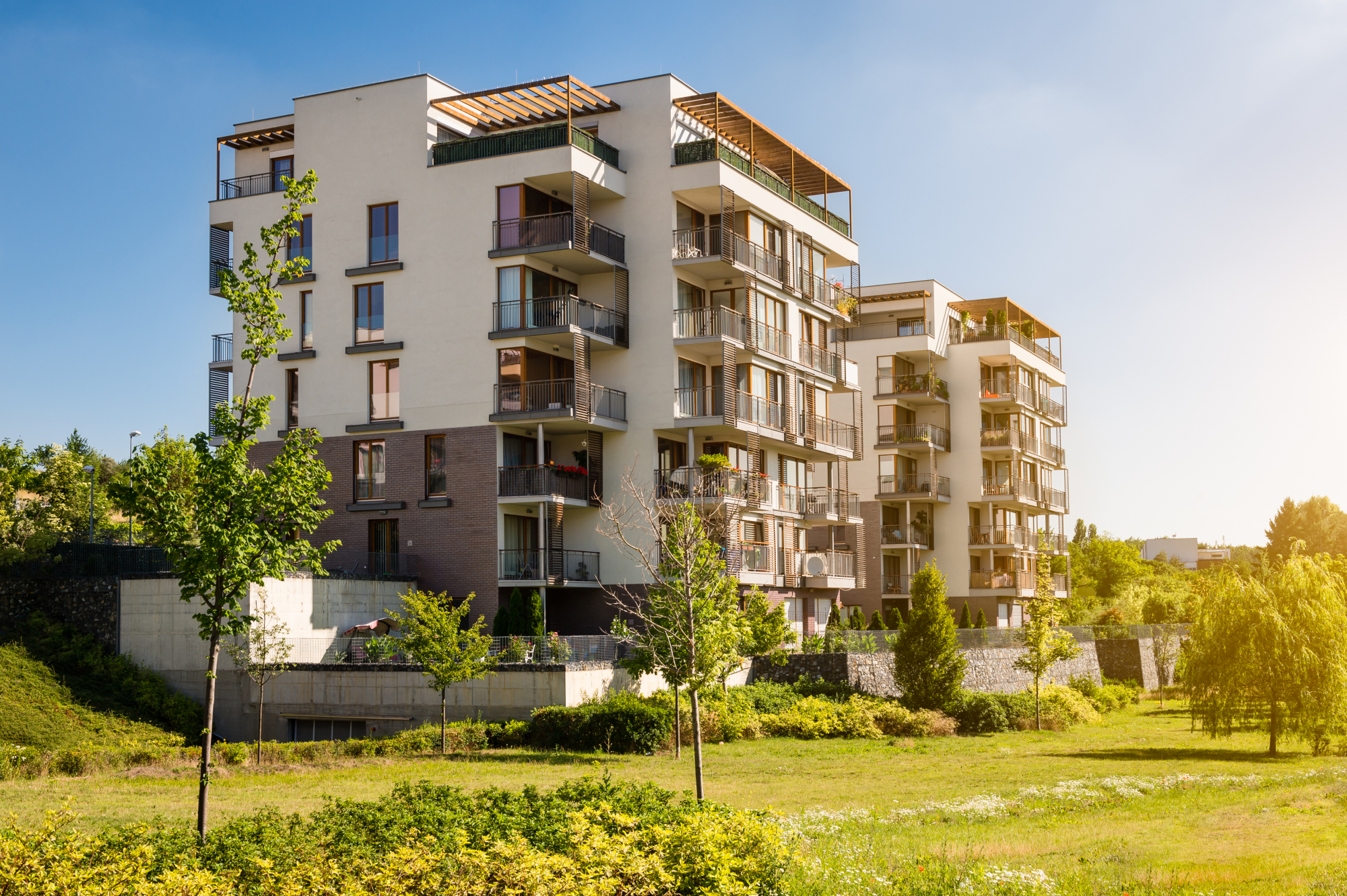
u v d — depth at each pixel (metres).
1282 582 32.66
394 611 36.56
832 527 51.41
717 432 41.97
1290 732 31.73
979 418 64.31
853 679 39.00
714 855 11.88
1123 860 15.63
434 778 23.38
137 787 21.84
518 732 29.67
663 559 26.00
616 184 41.12
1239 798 22.22
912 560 62.47
